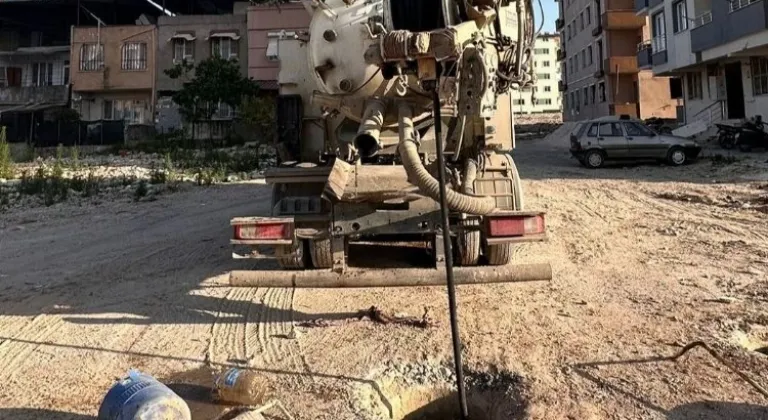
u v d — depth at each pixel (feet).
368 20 16.63
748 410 10.19
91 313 17.46
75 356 13.97
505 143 18.28
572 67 162.61
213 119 101.60
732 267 19.81
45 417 10.86
